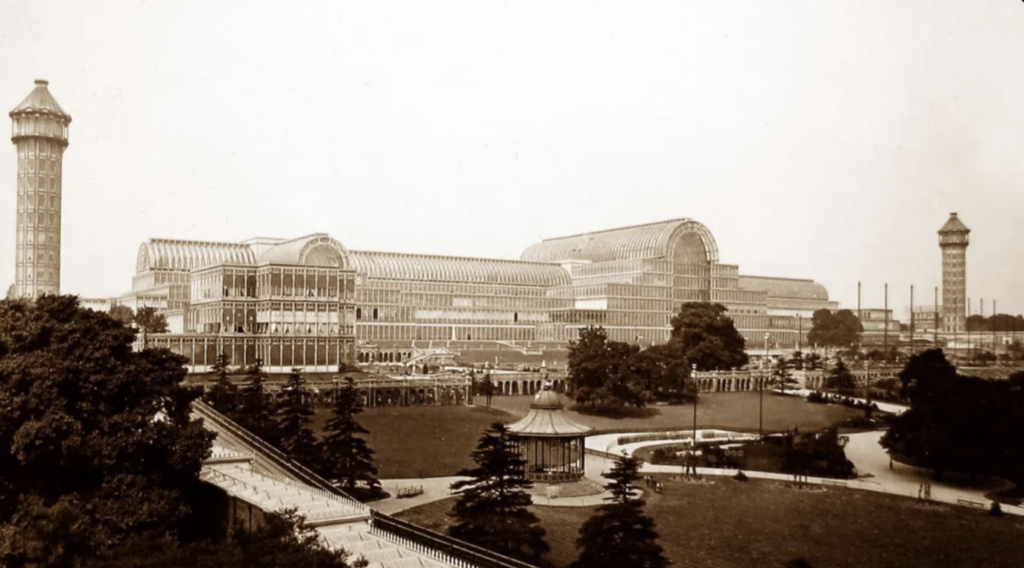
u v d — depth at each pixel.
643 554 69.25
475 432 135.75
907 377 131.75
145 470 72.06
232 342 168.50
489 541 73.81
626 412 170.88
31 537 59.62
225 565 51.94
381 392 156.12
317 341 177.12
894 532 93.25
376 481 98.44
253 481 78.69
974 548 87.94
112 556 56.78
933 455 121.94
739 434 154.62
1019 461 117.81
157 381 76.81
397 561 60.22
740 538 89.44
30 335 73.44
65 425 67.62
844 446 143.38
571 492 104.12
